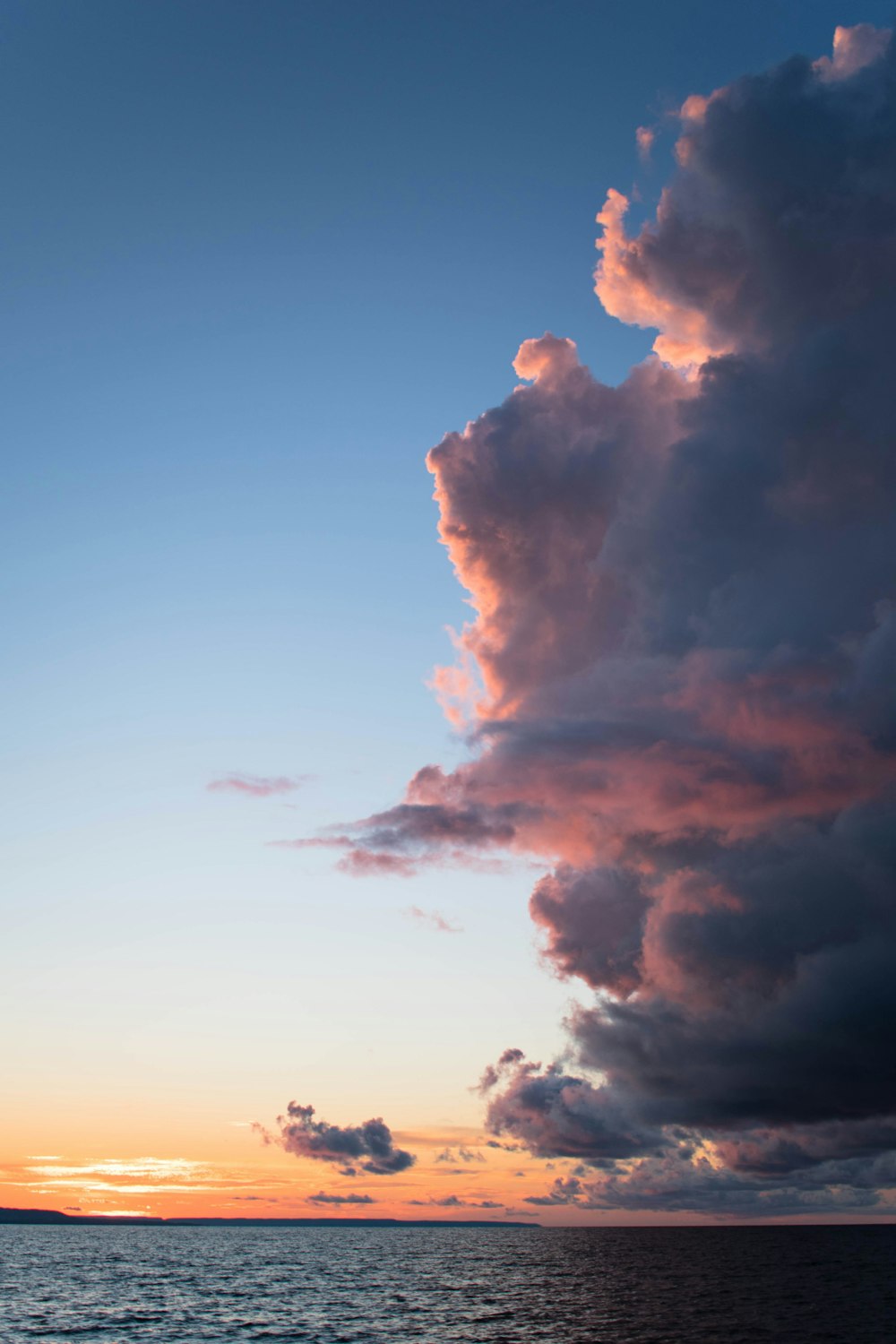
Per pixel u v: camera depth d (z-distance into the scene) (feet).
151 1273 546.67
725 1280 461.78
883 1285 428.15
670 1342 265.54
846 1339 266.98
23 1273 534.37
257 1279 503.61
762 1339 268.62
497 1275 522.47
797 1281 448.65
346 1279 503.61
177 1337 290.76
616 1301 375.66
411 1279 505.66
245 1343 276.41
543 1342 269.23
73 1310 360.69
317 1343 274.57
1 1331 305.53
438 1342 272.51
